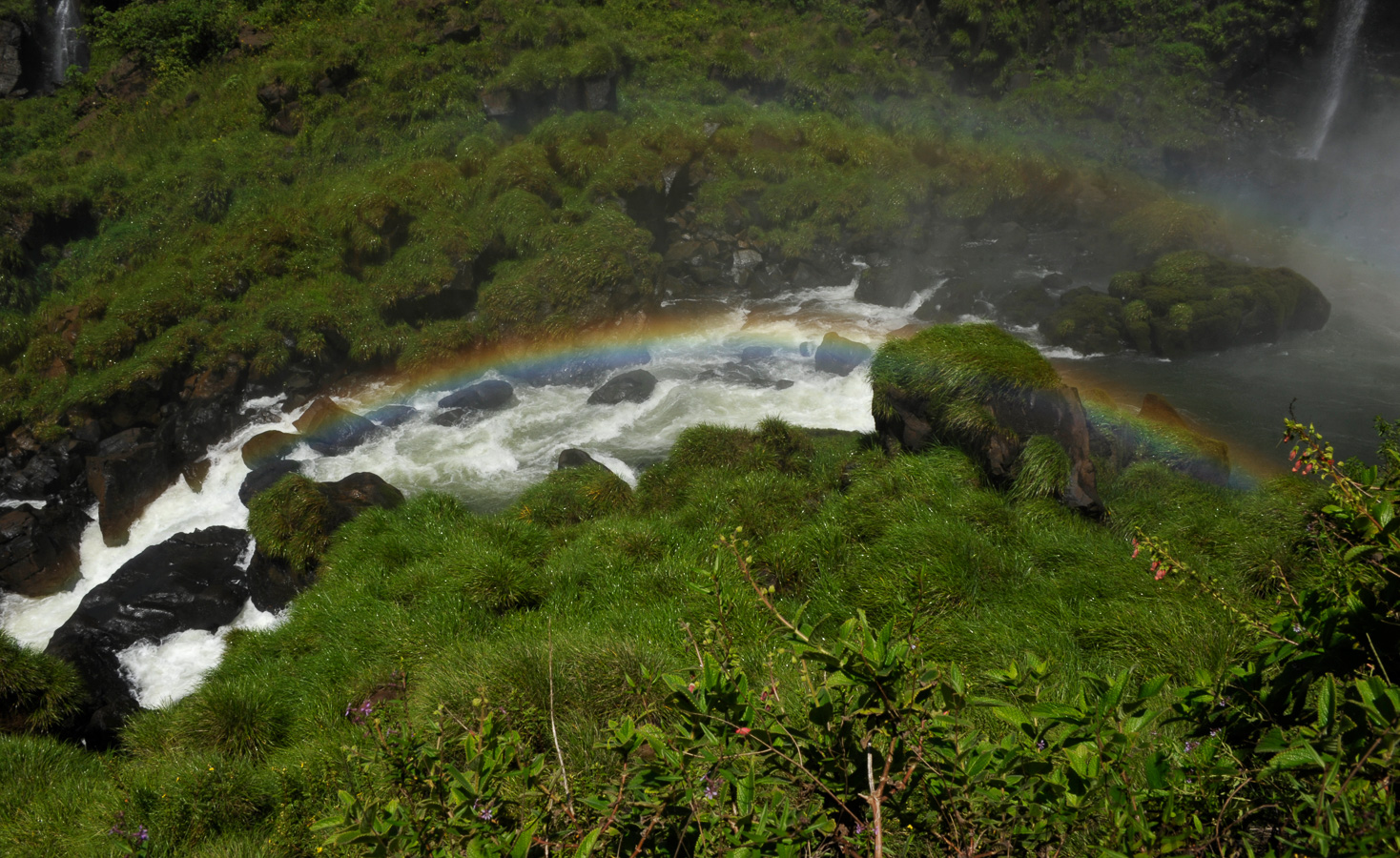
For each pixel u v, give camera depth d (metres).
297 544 12.97
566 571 10.56
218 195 24.19
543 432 17.56
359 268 21.89
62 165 26.47
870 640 2.72
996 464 10.15
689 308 22.84
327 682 9.52
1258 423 15.77
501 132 25.59
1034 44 33.12
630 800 2.75
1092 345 19.44
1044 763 2.61
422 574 10.98
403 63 27.00
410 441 17.45
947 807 2.69
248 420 18.72
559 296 20.69
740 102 29.41
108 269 22.17
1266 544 8.23
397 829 2.82
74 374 19.19
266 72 27.69
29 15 32.41
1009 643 7.16
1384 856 1.86
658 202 24.64
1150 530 9.25
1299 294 19.70
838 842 2.60
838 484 11.75
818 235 24.75
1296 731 2.48
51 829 7.81
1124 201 27.53
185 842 7.08
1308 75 33.47
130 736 9.55
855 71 30.38
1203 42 33.66
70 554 15.73
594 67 25.98
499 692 7.07
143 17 31.77
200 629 13.19
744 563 3.49
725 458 13.48
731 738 2.84
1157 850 2.33
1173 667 6.55
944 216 26.19
